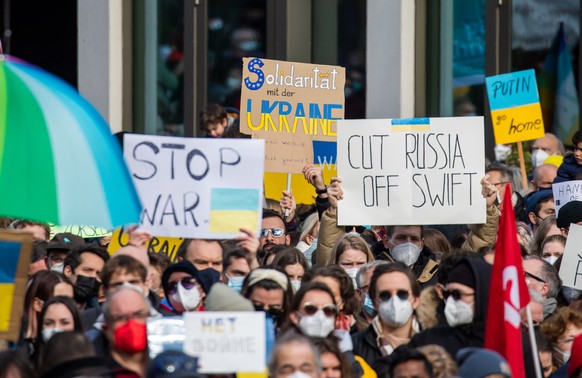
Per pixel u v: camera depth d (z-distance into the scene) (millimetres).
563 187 29266
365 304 23469
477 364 17500
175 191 21906
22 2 51438
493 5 40531
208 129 35375
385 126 26172
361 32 43000
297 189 32062
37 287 21719
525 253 24859
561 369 20781
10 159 17938
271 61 30141
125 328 18219
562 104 39531
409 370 17906
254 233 21859
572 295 25578
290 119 30266
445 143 26047
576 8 39188
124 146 21938
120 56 46750
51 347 17906
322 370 18812
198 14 45906
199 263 22797
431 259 25922
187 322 17734
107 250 25453
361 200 26141
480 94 40875
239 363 17688
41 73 18750
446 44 41531
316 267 22078
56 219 17812
